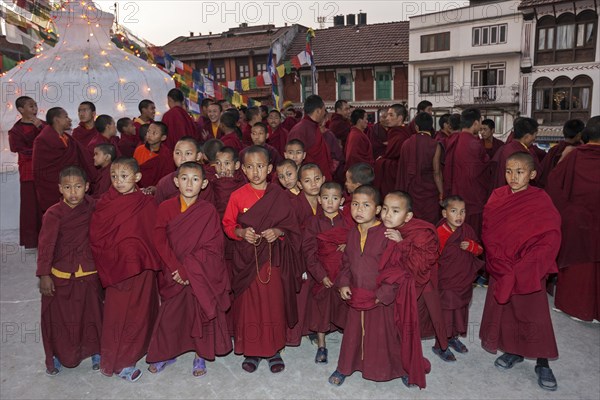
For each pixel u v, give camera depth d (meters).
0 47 9.50
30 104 6.11
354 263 3.07
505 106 25.84
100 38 9.02
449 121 6.46
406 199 2.99
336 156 6.62
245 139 8.05
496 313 3.36
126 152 6.00
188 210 3.16
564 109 24.66
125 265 3.19
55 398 3.15
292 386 3.25
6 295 4.82
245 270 3.29
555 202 4.05
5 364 3.57
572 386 3.19
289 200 3.38
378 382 3.28
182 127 6.36
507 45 25.59
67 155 5.45
